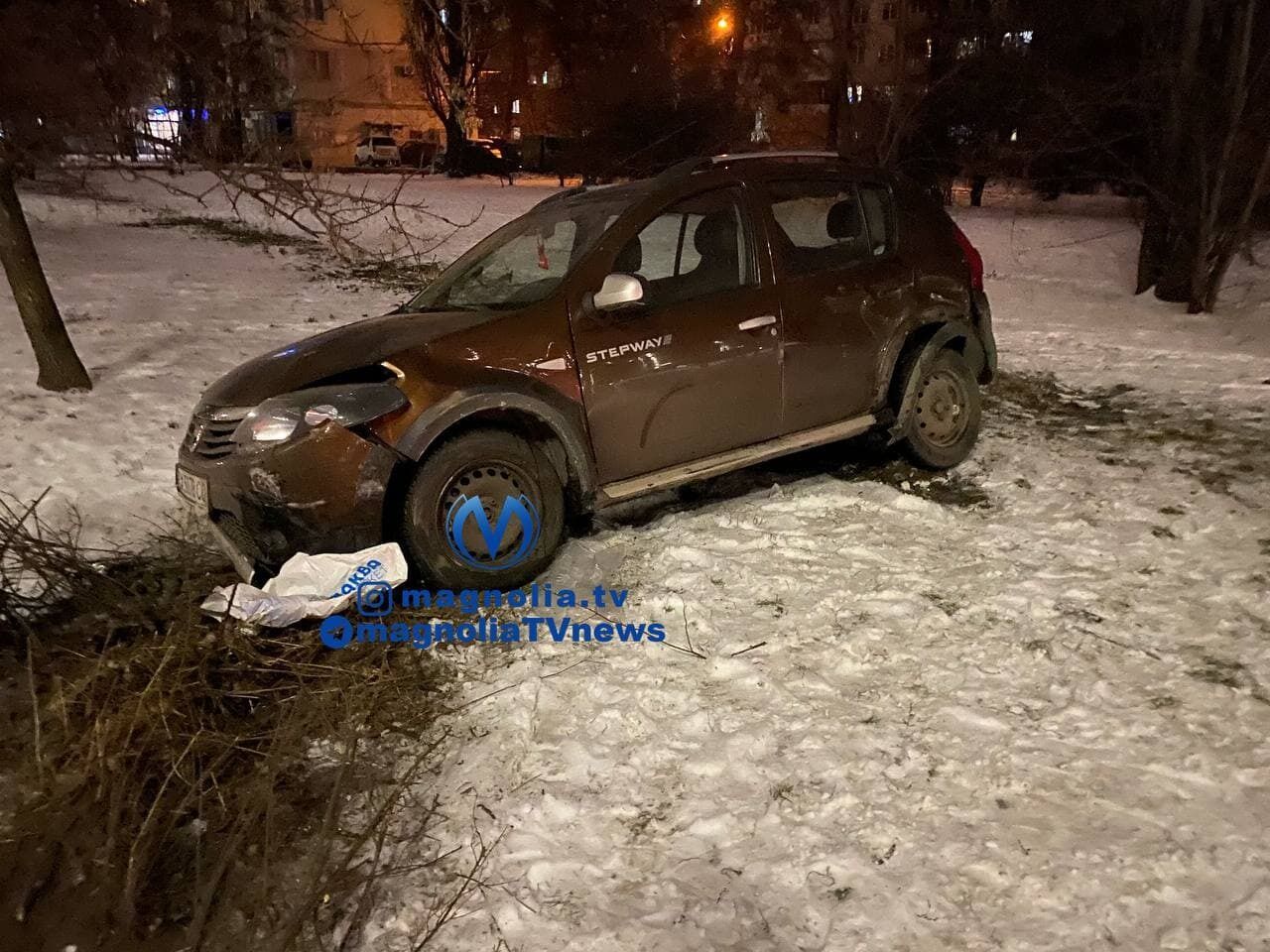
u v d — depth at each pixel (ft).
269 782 10.00
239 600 12.19
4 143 21.62
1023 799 9.90
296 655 12.39
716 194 15.85
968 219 73.82
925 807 9.84
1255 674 11.89
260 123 24.71
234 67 25.05
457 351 13.67
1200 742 10.68
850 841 9.43
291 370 13.75
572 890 8.93
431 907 8.77
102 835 9.57
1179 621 13.17
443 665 12.50
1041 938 8.27
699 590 14.30
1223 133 34.53
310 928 8.57
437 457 13.43
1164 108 37.27
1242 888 8.70
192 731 10.75
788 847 9.37
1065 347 30.14
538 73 119.65
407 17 31.71
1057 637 12.85
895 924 8.46
